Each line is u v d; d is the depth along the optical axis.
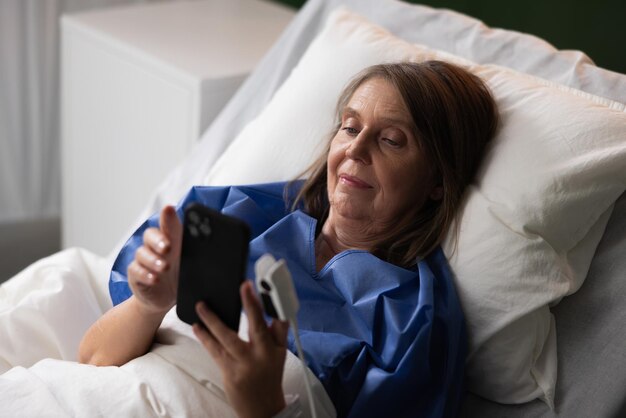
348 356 1.12
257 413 0.94
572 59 1.42
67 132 2.21
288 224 1.24
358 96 1.21
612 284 1.21
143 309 1.09
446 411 1.16
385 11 1.63
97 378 1.07
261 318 0.90
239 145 1.47
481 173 1.24
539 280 1.15
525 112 1.25
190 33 2.04
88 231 2.24
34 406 1.03
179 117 1.84
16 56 2.45
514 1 1.97
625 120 1.21
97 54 2.01
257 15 2.26
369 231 1.22
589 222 1.19
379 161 1.18
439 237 1.22
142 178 2.00
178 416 1.03
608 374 1.15
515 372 1.17
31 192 2.64
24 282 1.30
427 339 1.11
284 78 1.67
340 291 1.19
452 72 1.24
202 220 0.89
